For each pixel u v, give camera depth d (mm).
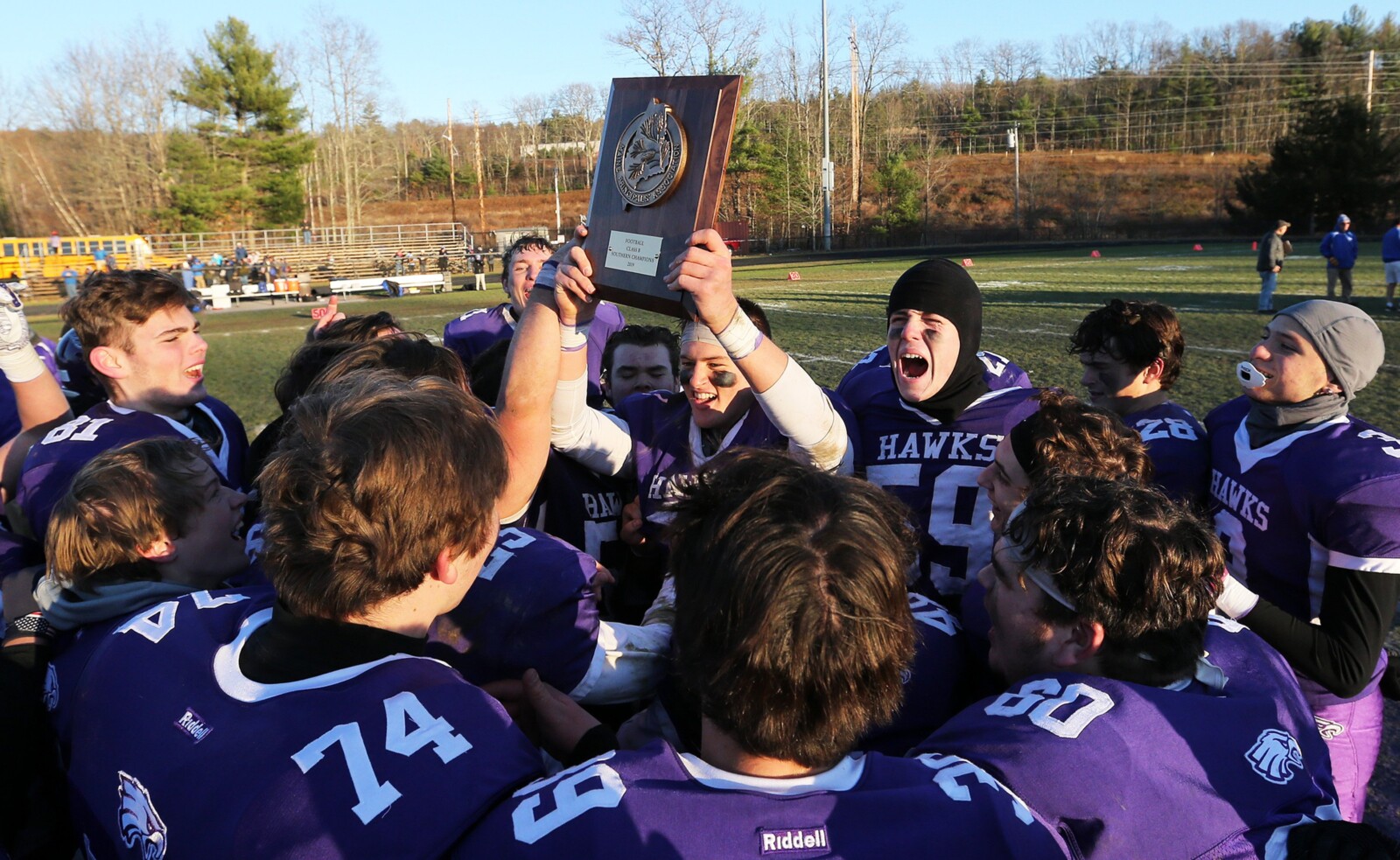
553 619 1425
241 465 2771
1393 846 1233
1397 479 1959
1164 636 1407
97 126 53469
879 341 13359
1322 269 24156
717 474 1214
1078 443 1723
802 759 1078
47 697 1635
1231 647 1577
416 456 1149
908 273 2168
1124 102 80750
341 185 65062
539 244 3994
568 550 1544
